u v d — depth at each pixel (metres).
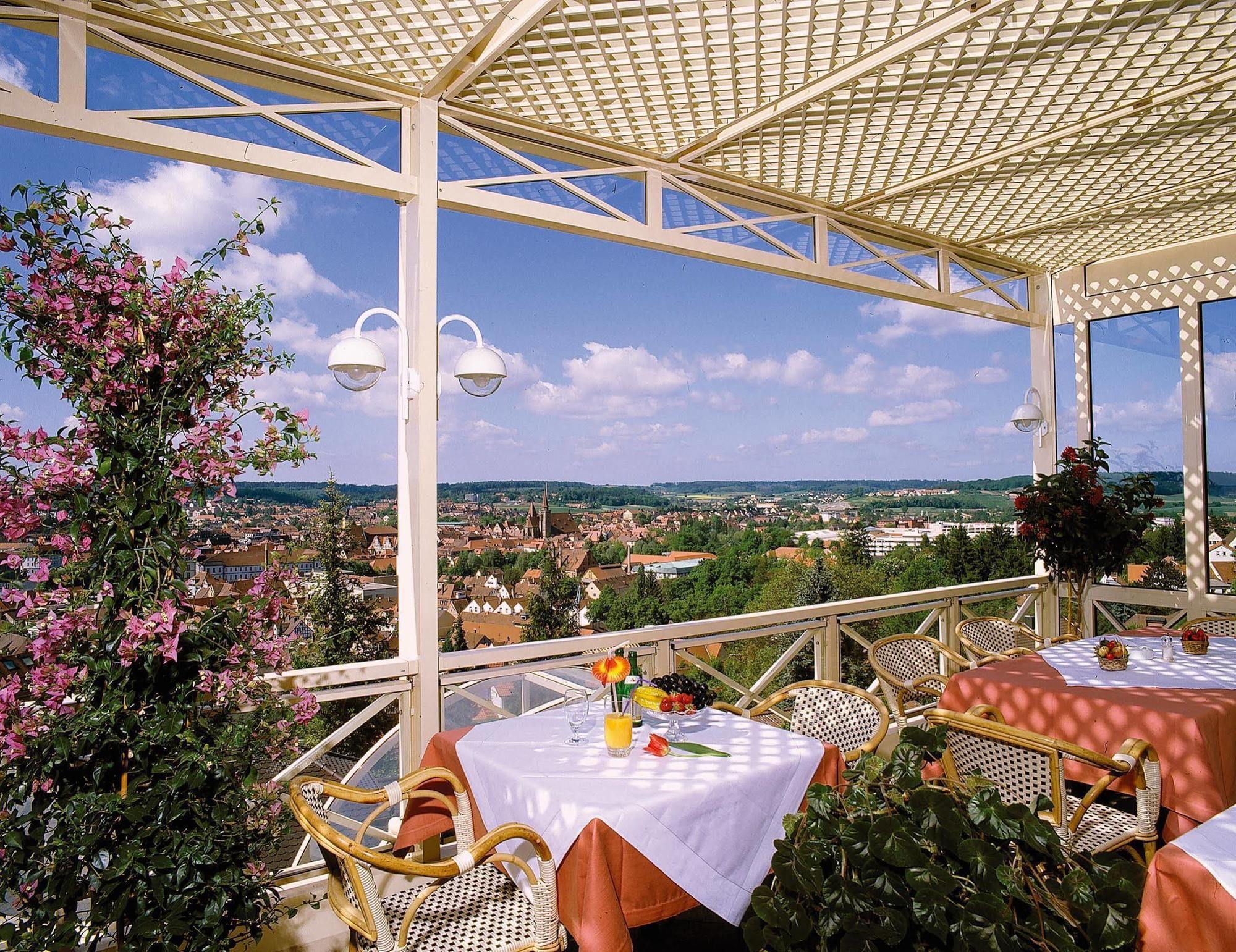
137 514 2.14
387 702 3.19
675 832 2.17
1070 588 5.53
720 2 2.80
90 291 2.17
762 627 4.38
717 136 3.82
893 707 4.73
